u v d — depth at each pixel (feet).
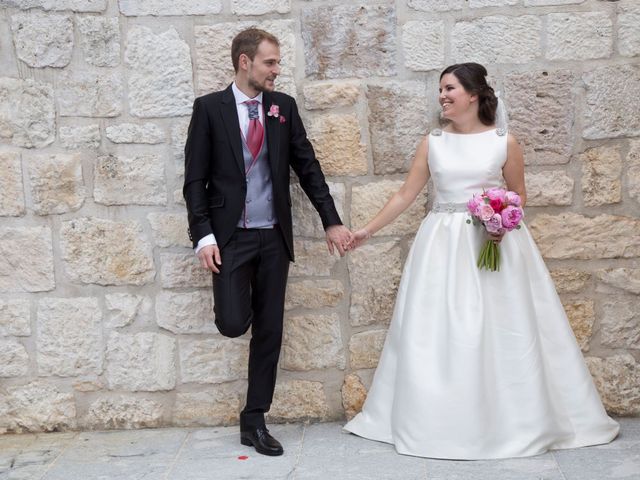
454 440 12.69
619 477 11.84
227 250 13.16
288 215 13.46
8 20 14.11
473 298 12.94
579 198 14.44
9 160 14.30
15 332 14.60
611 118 14.28
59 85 14.23
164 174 14.39
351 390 14.70
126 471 12.80
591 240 14.47
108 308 14.61
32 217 14.44
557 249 14.51
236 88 13.25
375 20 14.16
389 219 13.66
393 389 13.67
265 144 13.20
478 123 13.46
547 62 14.20
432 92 14.28
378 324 14.64
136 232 14.48
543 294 13.47
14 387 14.67
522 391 12.92
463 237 13.16
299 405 14.73
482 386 12.70
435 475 12.14
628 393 14.61
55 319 14.60
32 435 14.62
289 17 14.20
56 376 14.67
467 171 13.19
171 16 14.14
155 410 14.75
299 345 14.66
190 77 14.23
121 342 14.65
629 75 14.20
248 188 13.17
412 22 14.16
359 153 14.38
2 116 14.24
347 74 14.28
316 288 14.60
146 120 14.30
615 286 14.52
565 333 13.43
